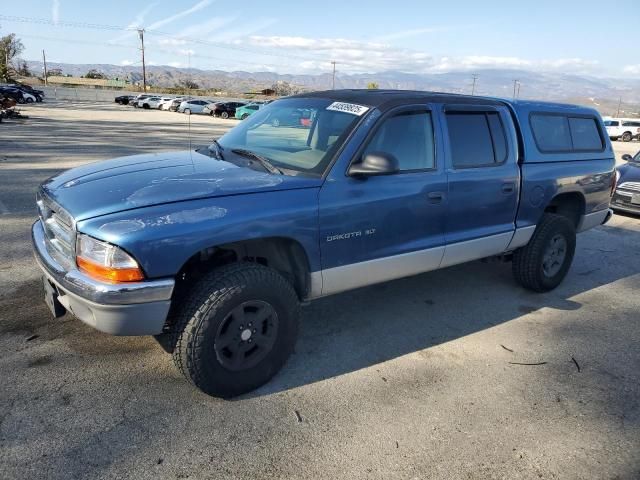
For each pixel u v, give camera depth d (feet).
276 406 9.55
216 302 8.88
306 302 10.78
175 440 8.45
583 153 16.76
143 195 8.93
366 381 10.59
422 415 9.52
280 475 7.82
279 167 10.73
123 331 8.47
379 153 10.08
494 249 14.15
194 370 9.01
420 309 14.56
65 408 9.07
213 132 79.51
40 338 11.45
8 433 8.32
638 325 14.25
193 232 8.50
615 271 19.35
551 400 10.28
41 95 174.50
